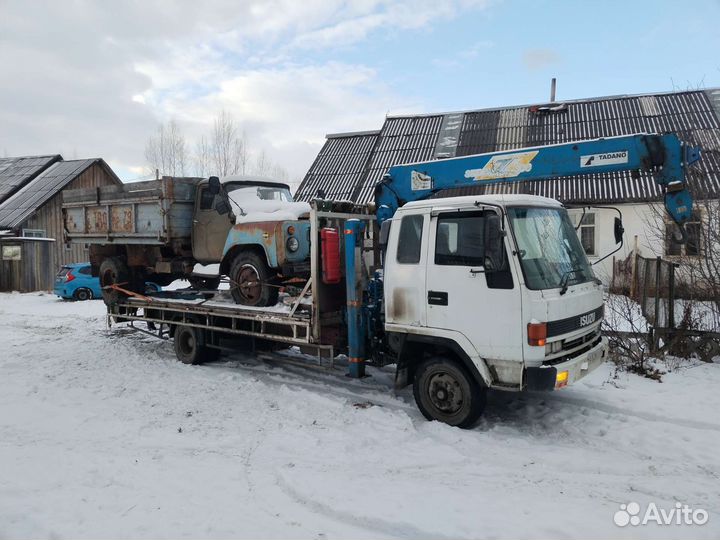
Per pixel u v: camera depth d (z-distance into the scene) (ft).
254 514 11.79
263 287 23.72
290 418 18.30
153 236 27.63
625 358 24.31
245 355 28.53
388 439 16.21
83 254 74.84
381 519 11.36
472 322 16.22
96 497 12.62
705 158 42.01
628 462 14.44
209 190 25.29
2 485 13.29
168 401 20.39
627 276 43.80
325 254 20.65
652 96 58.65
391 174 22.31
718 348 23.95
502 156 20.02
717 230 26.12
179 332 27.30
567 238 17.94
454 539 10.66
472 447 15.60
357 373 20.07
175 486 13.21
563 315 15.81
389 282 18.19
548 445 15.79
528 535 10.71
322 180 61.62
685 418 17.13
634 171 18.44
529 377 15.19
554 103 61.57
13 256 66.64
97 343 32.42
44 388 22.30
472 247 16.34
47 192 74.49
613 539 10.54
